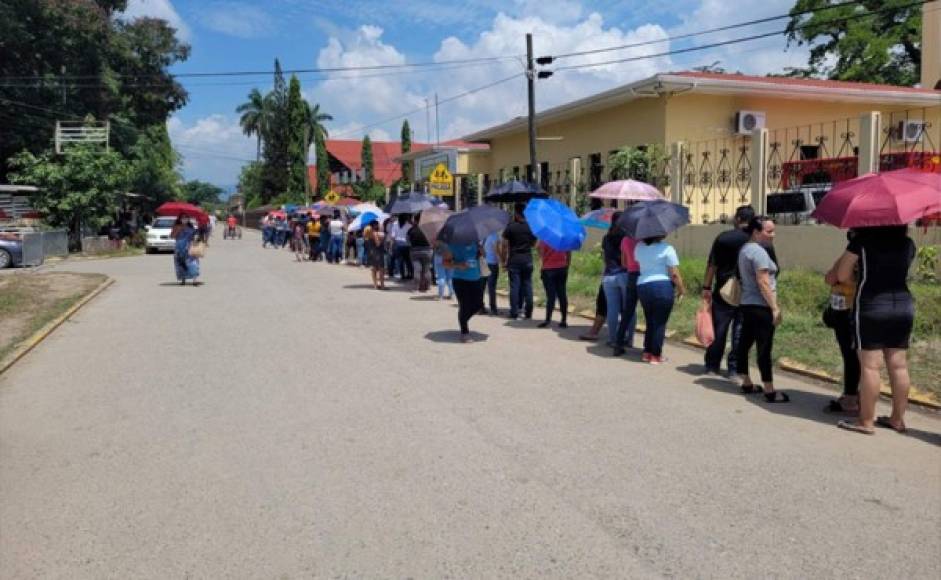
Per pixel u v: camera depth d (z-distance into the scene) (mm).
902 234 6020
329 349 9742
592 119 23203
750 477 5133
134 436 6199
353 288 17141
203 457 5637
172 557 4051
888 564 3912
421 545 4141
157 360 9242
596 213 11188
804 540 4184
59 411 7023
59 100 35938
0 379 8398
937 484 5027
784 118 20641
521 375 8219
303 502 4754
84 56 35406
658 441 5906
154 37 40125
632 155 18219
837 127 21297
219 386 7840
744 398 7258
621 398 7238
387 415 6656
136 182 44281
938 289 10281
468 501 4734
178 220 18172
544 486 4973
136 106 42125
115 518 4570
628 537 4219
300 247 27984
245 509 4664
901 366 6125
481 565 3904
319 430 6250
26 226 29438
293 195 71875
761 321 7098
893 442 5926
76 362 9250
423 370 8469
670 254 8617
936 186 5781
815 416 6641
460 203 32938
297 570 3883
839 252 12297
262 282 18672
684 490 4898
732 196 16938
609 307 9719
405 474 5215
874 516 4508
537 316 12711
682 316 11414
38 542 4270
